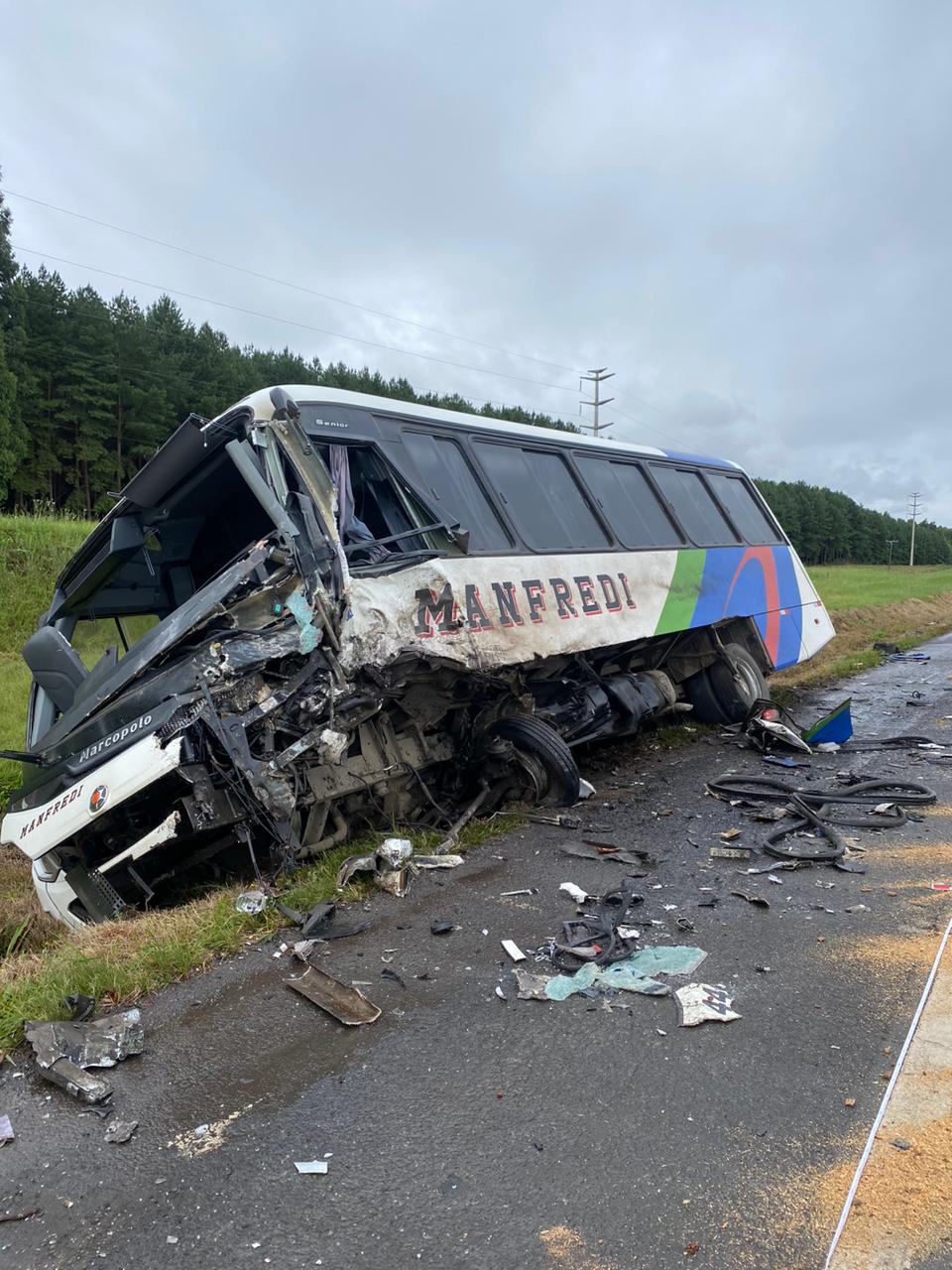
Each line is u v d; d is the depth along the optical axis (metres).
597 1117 2.84
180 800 4.79
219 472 6.21
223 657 4.69
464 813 6.24
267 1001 3.70
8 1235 2.43
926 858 5.19
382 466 6.22
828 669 14.45
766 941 4.12
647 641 8.73
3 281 42.88
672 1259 2.25
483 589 6.27
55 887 5.72
